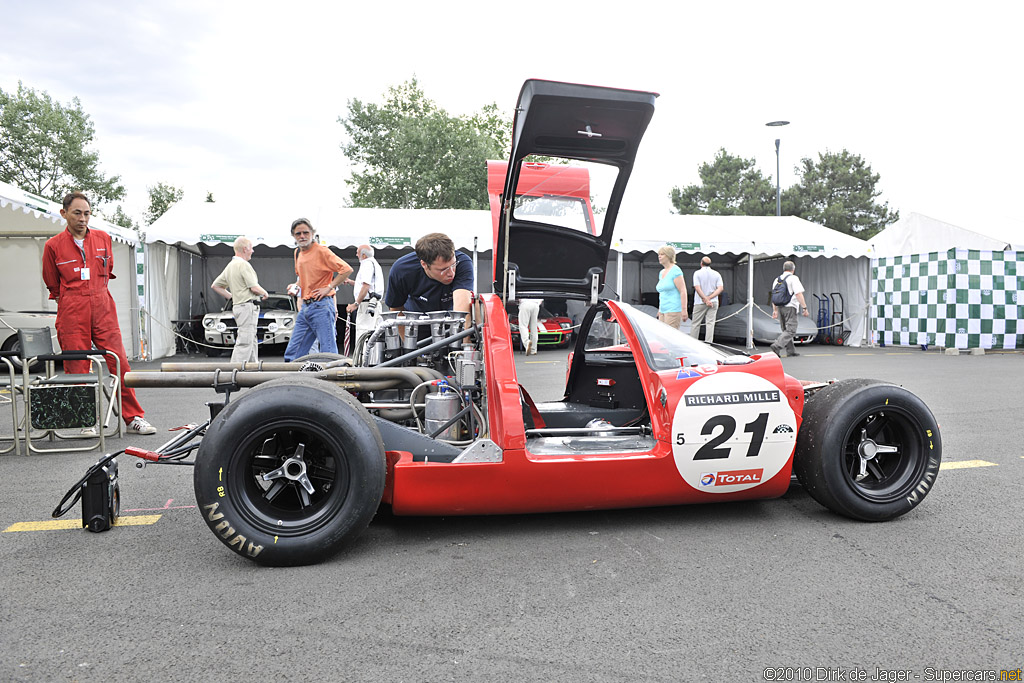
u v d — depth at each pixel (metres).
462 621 2.13
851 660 1.89
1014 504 3.36
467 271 4.36
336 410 2.56
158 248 11.98
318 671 1.84
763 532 2.96
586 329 3.96
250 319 7.46
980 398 6.78
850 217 42.84
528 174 3.57
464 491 2.78
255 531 2.52
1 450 4.54
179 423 5.68
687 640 2.01
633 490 2.92
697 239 12.55
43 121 29.86
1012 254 12.19
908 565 2.58
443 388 3.24
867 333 14.39
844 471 3.01
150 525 3.08
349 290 16.73
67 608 2.23
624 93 3.07
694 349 3.17
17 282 10.79
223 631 2.07
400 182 33.00
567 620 2.14
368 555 2.70
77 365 5.02
